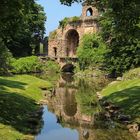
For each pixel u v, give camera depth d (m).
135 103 43.50
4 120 33.12
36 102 50.62
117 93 53.59
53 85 77.31
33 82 70.12
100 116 42.12
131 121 37.06
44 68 135.75
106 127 36.25
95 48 121.25
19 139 28.84
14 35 39.09
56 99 57.00
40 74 119.06
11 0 33.59
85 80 97.56
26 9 37.00
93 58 119.06
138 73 71.12
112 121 38.94
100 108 47.81
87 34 131.38
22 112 39.81
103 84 84.62
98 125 37.31
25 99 48.00
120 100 48.00
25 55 142.38
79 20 142.50
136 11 33.94
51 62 141.62
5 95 45.59
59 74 124.88
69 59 138.00
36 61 129.12
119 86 60.69
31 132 32.72
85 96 61.44
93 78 104.94
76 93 66.25
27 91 55.34
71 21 145.75
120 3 33.44
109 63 95.00
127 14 34.31
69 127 36.59
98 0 35.84
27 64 121.75
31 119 37.88
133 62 90.06
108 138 31.70
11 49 136.38
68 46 149.62
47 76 110.75
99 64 115.81
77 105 51.34
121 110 42.47
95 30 136.00
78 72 124.19
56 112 44.97
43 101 52.59
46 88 67.88
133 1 33.88
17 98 45.84
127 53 90.44
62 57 141.50
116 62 92.38
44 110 45.62
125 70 91.12
